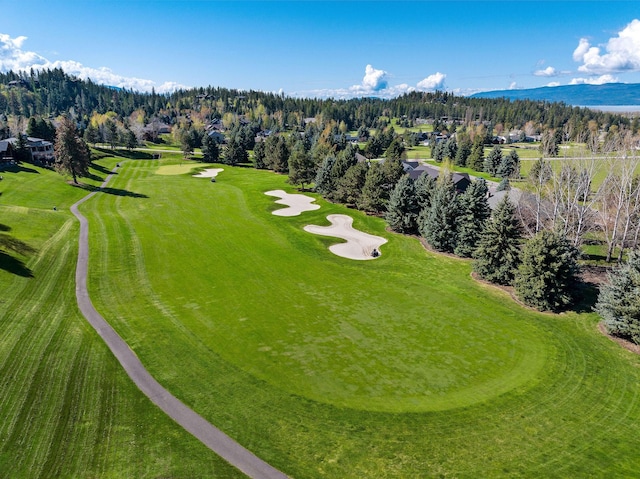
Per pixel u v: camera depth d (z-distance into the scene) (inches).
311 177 3383.4
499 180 4242.1
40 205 2391.7
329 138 5349.4
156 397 876.0
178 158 5014.8
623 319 1166.3
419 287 1553.9
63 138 2903.5
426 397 916.0
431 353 1099.9
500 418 851.4
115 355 1022.4
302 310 1333.7
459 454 750.5
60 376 915.4
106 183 3275.1
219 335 1153.4
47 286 1371.8
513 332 1227.9
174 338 1122.7
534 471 714.2
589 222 2197.3
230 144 4773.6
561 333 1228.5
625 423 844.0
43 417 788.6
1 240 1636.3
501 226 1547.7
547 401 911.0
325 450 751.1
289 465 713.6
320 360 1049.5
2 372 900.6
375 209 2581.2
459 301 1437.0
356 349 1107.9
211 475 683.4
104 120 7185.0
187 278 1549.0
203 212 2532.0
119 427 780.6
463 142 5467.5
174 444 747.4
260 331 1186.0
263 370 997.2
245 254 1845.5
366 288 1533.0
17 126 5374.0
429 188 2271.2
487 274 1608.0
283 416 837.8
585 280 1628.9
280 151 4306.1
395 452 751.7
